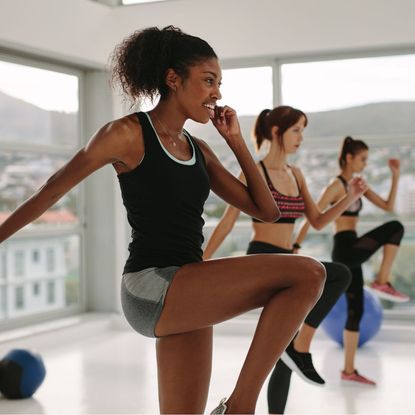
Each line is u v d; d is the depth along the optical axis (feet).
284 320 5.56
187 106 6.47
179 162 6.30
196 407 7.17
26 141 21.74
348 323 16.34
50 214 22.88
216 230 11.85
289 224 11.76
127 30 21.89
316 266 5.71
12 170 21.22
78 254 24.20
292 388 15.71
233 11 21.39
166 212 6.26
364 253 16.57
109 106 23.84
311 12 21.15
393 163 18.47
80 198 24.30
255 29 21.74
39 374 14.93
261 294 5.75
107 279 24.45
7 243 20.93
